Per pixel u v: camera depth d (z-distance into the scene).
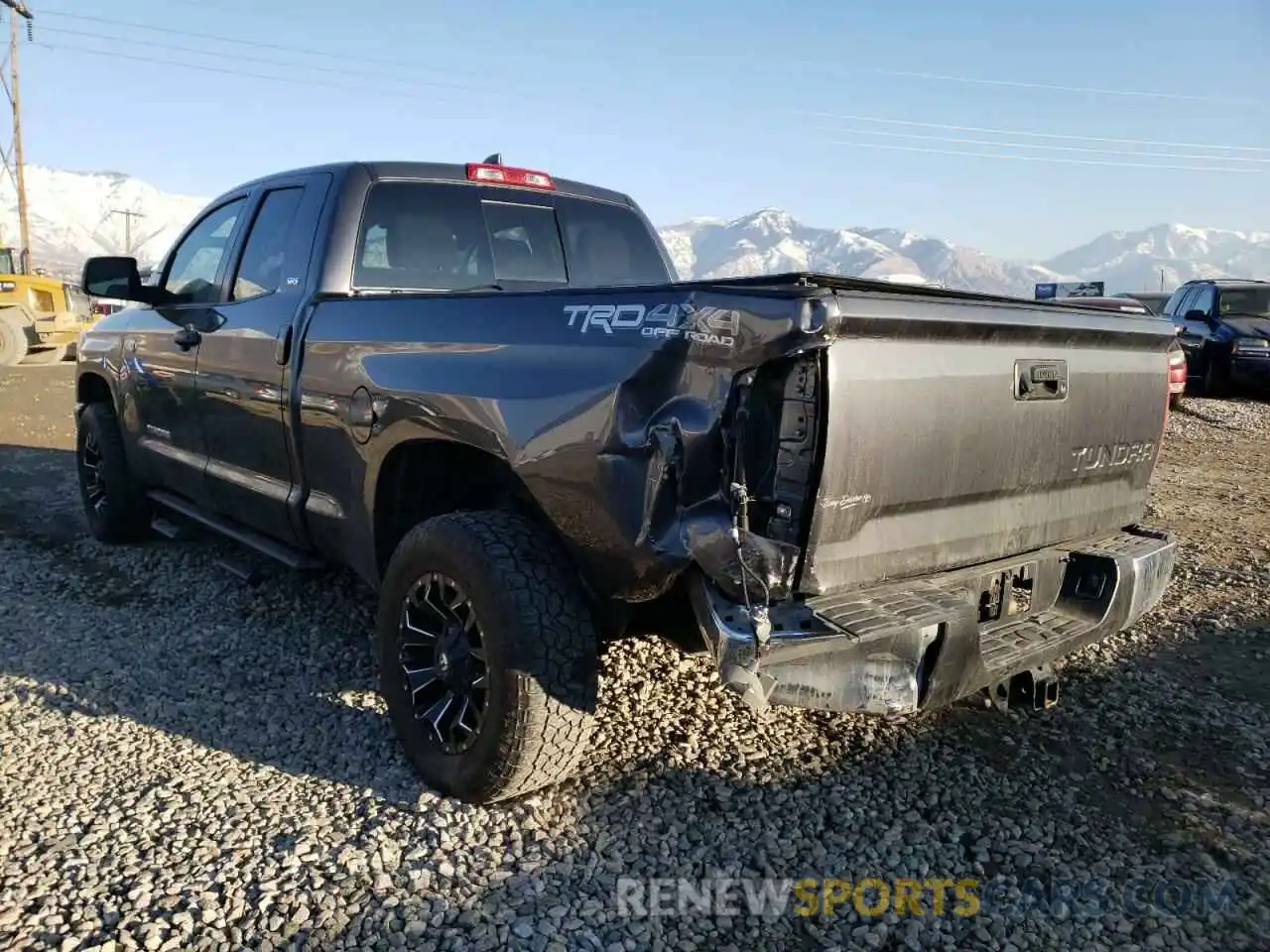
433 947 2.40
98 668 4.05
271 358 4.00
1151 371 3.54
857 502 2.51
